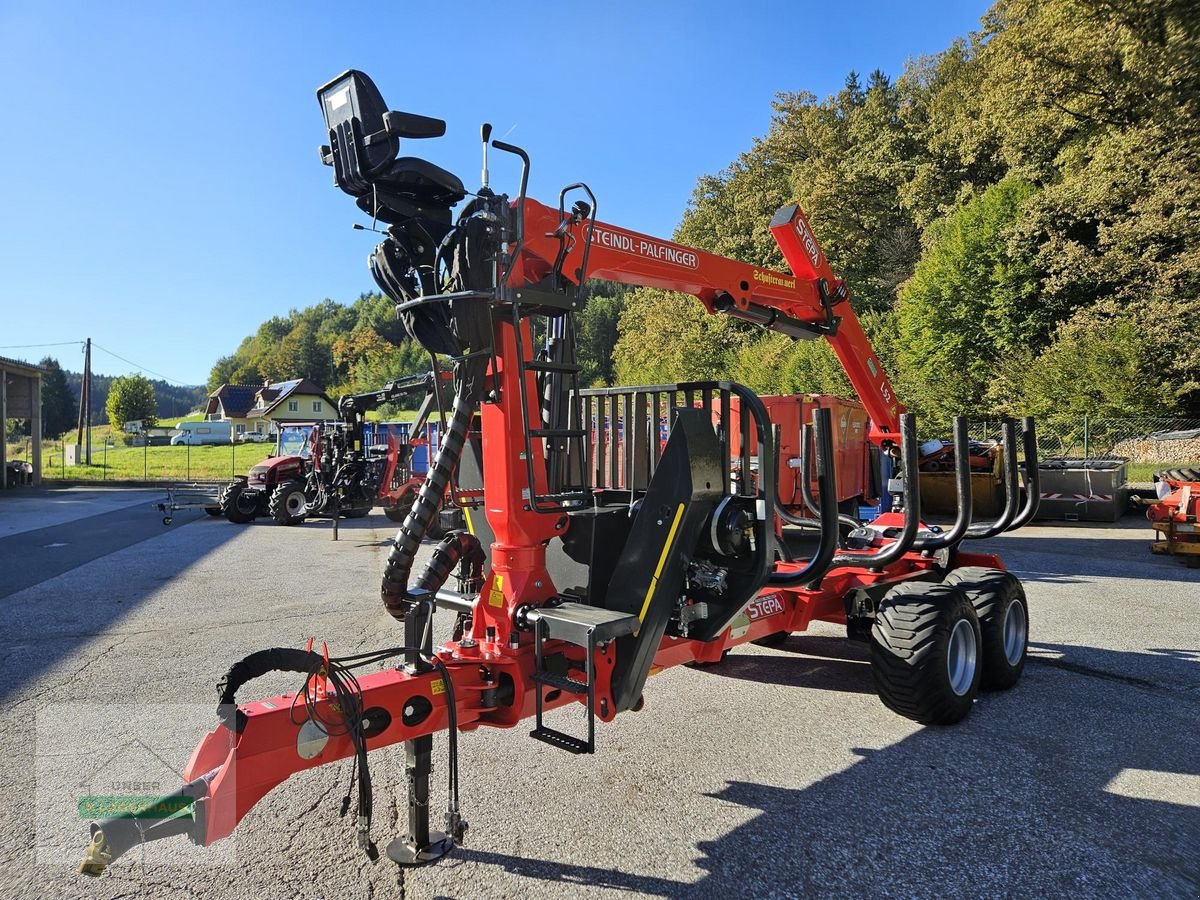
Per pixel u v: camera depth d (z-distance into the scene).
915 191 37.19
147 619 7.19
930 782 3.70
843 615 5.35
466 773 3.83
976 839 3.17
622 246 4.44
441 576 3.49
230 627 6.87
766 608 4.60
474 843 3.15
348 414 14.96
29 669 5.56
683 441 3.18
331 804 3.52
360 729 2.60
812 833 3.23
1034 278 26.77
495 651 3.18
